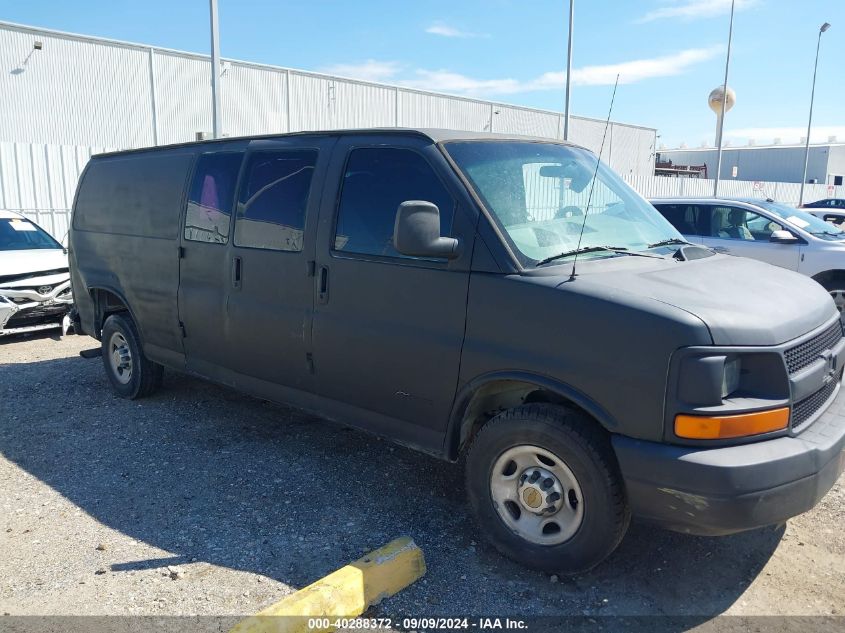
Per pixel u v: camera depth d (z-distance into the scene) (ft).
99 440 17.15
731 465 9.06
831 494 13.99
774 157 202.39
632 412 9.67
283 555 11.76
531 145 13.60
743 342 9.42
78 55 84.28
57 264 29.71
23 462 15.84
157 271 17.89
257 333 14.99
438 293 11.71
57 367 24.45
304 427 17.94
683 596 10.55
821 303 11.44
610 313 9.89
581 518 10.39
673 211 34.99
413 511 13.32
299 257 13.91
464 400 11.62
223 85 94.79
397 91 112.68
